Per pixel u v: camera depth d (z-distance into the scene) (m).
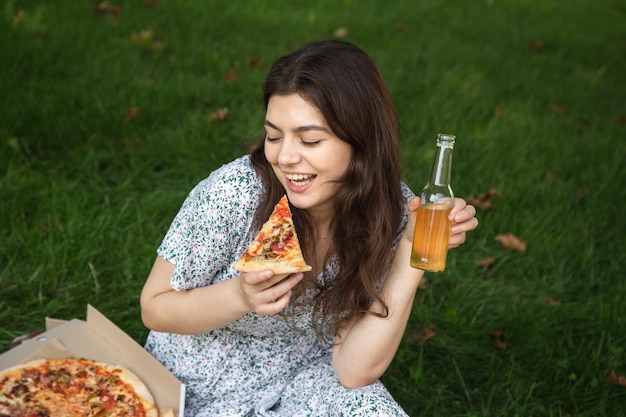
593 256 4.23
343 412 2.28
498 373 3.32
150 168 4.47
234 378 2.50
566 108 6.21
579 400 3.24
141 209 4.01
